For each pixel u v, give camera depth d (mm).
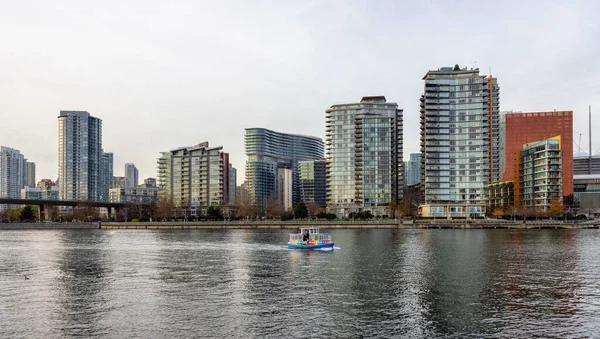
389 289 67562
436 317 53125
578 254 105125
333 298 62188
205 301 60875
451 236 162000
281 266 89938
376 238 154750
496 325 50156
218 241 150500
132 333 48062
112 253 115062
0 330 49156
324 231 199625
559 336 46562
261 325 50375
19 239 166250
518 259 97125
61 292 66875
